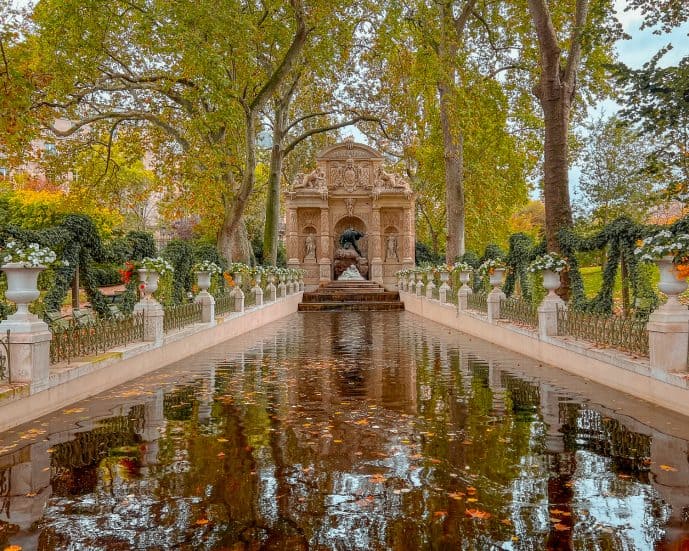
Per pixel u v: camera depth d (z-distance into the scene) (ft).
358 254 123.44
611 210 75.92
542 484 14.30
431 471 15.31
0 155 72.64
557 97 44.57
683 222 26.71
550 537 11.46
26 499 13.58
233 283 57.36
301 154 134.21
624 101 30.71
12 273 21.12
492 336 45.96
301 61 79.87
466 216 104.99
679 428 19.27
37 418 21.20
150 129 73.41
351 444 17.88
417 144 97.96
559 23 60.70
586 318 30.63
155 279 34.19
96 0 50.14
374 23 71.72
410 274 92.89
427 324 65.51
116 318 29.86
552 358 33.53
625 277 33.32
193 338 40.47
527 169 91.04
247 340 49.55
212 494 13.82
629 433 18.76
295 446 17.69
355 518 12.42
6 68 39.11
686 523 12.03
